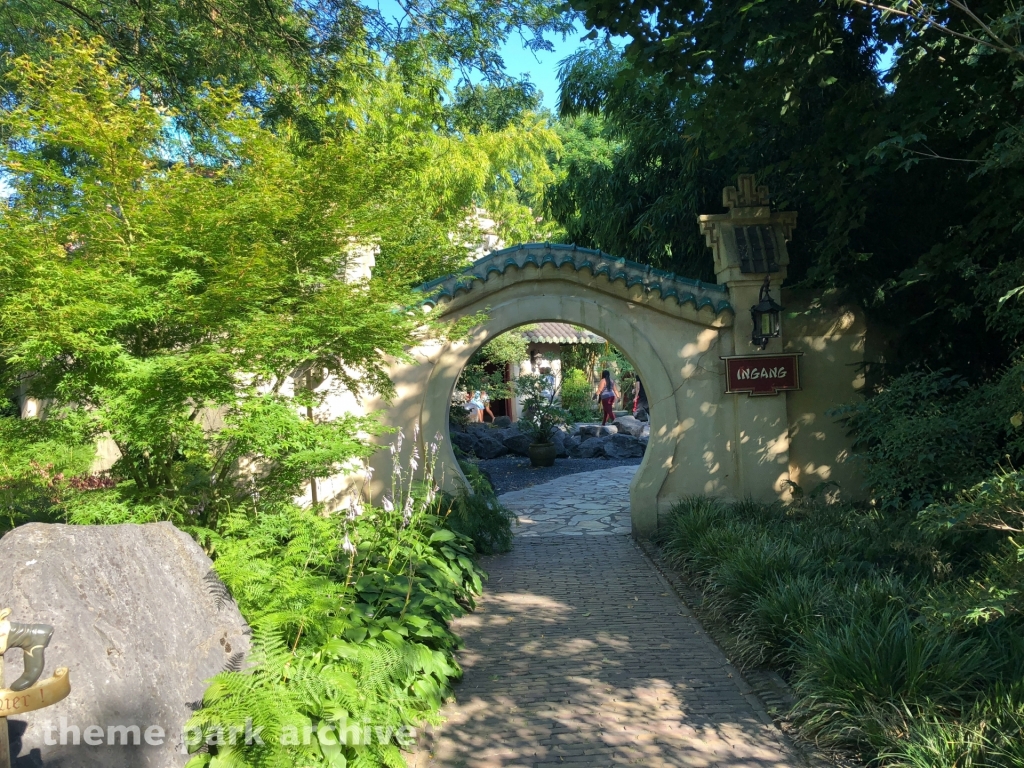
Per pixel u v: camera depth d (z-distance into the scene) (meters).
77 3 9.31
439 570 6.65
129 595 3.58
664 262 13.05
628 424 20.19
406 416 9.41
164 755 3.38
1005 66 6.78
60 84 4.99
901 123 7.47
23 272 4.72
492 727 4.84
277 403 5.41
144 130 5.33
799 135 9.41
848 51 8.22
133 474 5.84
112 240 5.04
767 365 9.41
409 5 10.02
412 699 4.79
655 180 12.70
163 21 9.21
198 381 4.88
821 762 4.27
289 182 5.48
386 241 6.10
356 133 5.95
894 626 4.85
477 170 15.44
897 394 8.28
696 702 5.14
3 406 5.70
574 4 7.50
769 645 5.60
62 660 3.27
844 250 8.95
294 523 5.32
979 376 9.09
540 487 14.58
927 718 4.14
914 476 7.73
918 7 6.00
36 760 3.08
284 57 9.60
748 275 9.37
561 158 23.36
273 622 4.05
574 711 5.05
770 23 7.01
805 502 9.24
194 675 3.62
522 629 6.62
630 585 7.86
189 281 4.90
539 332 23.14
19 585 3.36
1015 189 6.91
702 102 8.29
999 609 3.94
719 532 7.77
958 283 8.61
